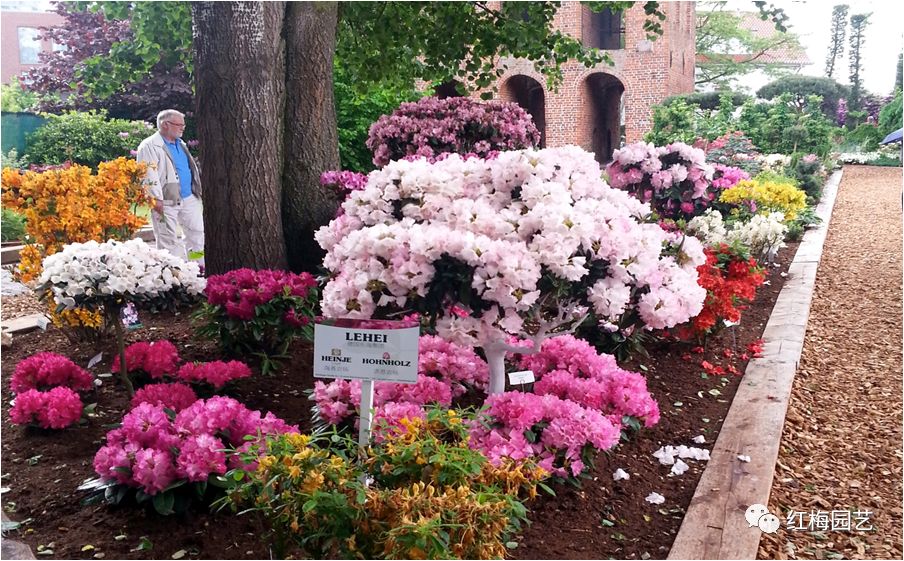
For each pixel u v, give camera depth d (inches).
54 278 149.5
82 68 435.2
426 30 326.3
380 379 104.4
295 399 167.2
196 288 158.9
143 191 243.6
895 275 327.6
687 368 202.8
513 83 884.0
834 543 128.4
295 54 238.8
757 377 195.9
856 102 888.3
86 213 218.5
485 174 145.5
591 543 118.8
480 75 332.2
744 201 353.7
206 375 154.6
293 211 239.6
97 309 163.3
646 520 126.9
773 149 701.9
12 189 218.8
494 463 108.7
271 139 223.8
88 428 155.4
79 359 197.5
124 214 232.2
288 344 186.2
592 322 183.6
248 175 219.8
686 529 122.2
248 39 217.3
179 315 228.2
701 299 156.3
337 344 105.1
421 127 285.6
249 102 218.5
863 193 600.1
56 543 113.7
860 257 366.0
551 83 341.7
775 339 229.9
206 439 115.6
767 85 873.5
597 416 126.6
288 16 239.8
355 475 92.9
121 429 122.8
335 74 416.5
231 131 218.4
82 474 136.2
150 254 156.9
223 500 111.6
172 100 628.1
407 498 86.9
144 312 231.1
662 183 296.8
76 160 589.9
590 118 885.2
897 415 186.2
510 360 171.3
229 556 110.5
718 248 227.6
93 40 621.9
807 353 230.7
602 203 136.6
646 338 218.7
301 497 89.5
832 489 148.5
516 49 318.7
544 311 165.5
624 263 134.6
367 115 426.6
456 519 86.7
